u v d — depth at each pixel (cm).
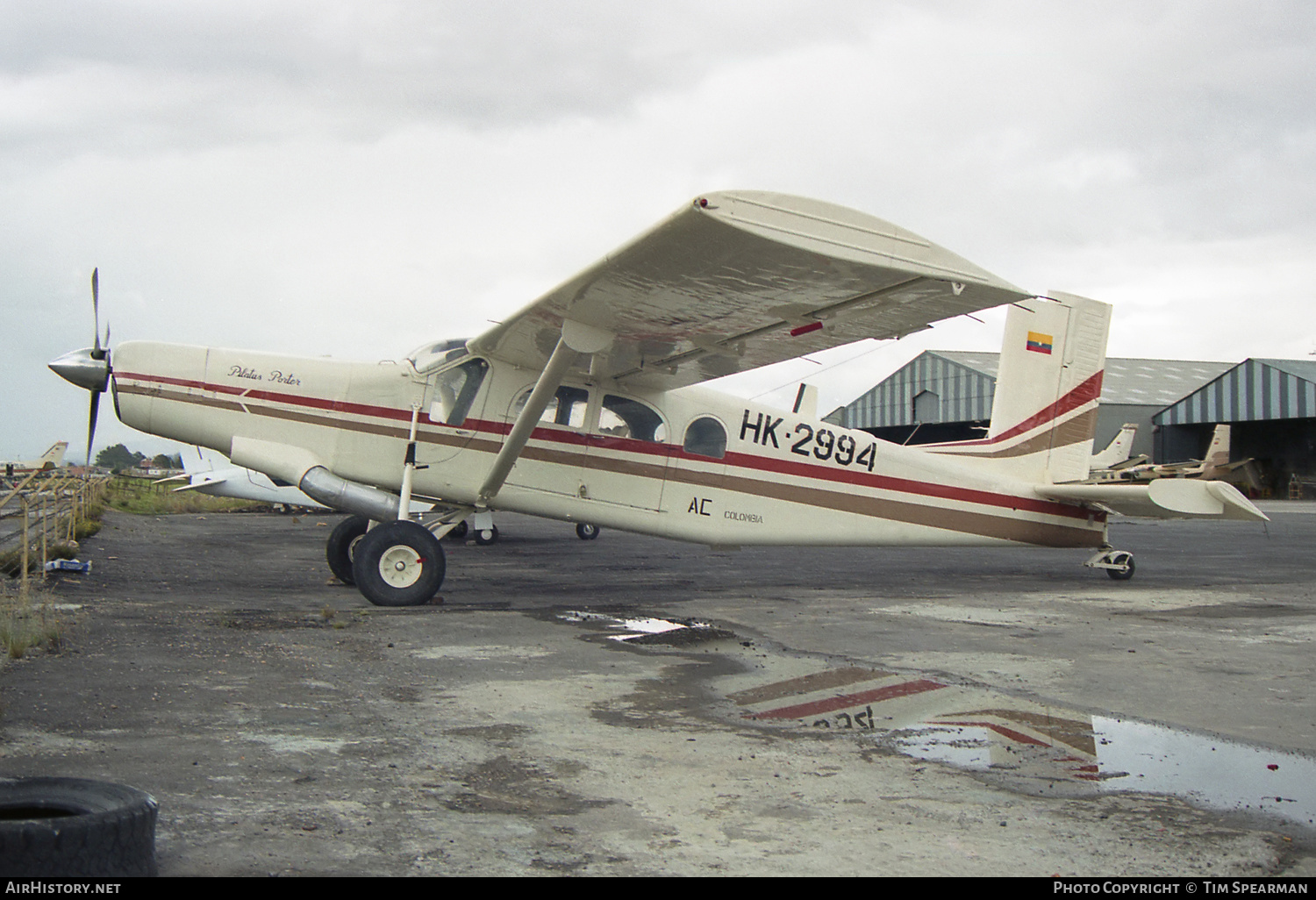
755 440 989
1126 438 2917
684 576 1143
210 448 857
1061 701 492
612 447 931
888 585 1061
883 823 309
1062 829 305
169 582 978
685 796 332
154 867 252
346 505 811
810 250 556
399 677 523
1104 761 384
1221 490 1034
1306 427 4331
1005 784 352
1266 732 433
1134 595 978
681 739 408
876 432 5100
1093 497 1070
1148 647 658
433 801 321
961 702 488
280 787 331
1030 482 1124
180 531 1891
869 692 509
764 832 299
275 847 275
